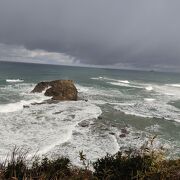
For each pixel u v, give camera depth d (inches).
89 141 678.5
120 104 1320.1
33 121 835.4
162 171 159.0
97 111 1079.6
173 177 162.7
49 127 777.6
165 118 1041.5
